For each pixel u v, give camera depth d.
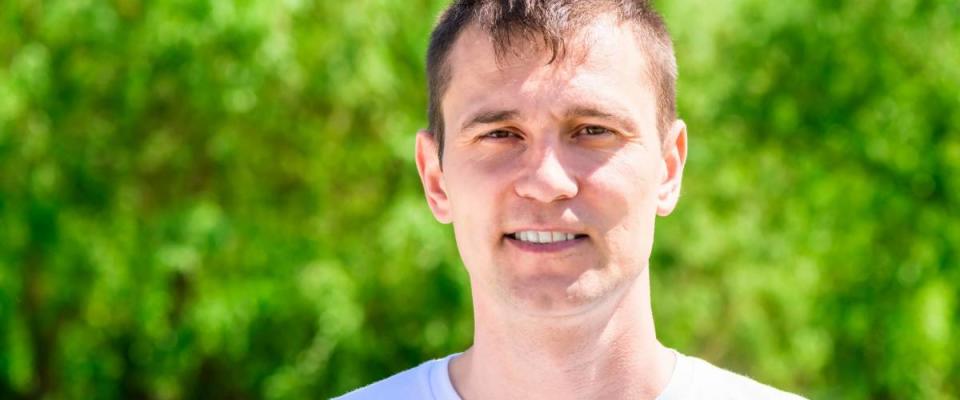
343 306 5.14
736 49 5.63
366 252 5.38
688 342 5.60
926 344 5.65
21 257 5.24
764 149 5.76
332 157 5.50
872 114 5.64
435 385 2.12
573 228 1.84
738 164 5.66
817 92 5.68
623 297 1.95
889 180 5.75
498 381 1.99
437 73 2.03
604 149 1.86
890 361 5.77
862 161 5.75
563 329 1.91
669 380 2.05
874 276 5.80
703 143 5.48
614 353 1.96
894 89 5.60
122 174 5.36
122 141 5.36
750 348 5.66
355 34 5.09
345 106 5.36
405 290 5.42
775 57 5.65
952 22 5.50
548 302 1.85
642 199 1.89
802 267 5.72
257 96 5.19
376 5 5.11
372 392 2.18
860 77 5.61
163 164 5.46
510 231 1.87
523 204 1.85
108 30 4.98
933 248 5.70
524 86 1.85
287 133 5.45
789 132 5.73
